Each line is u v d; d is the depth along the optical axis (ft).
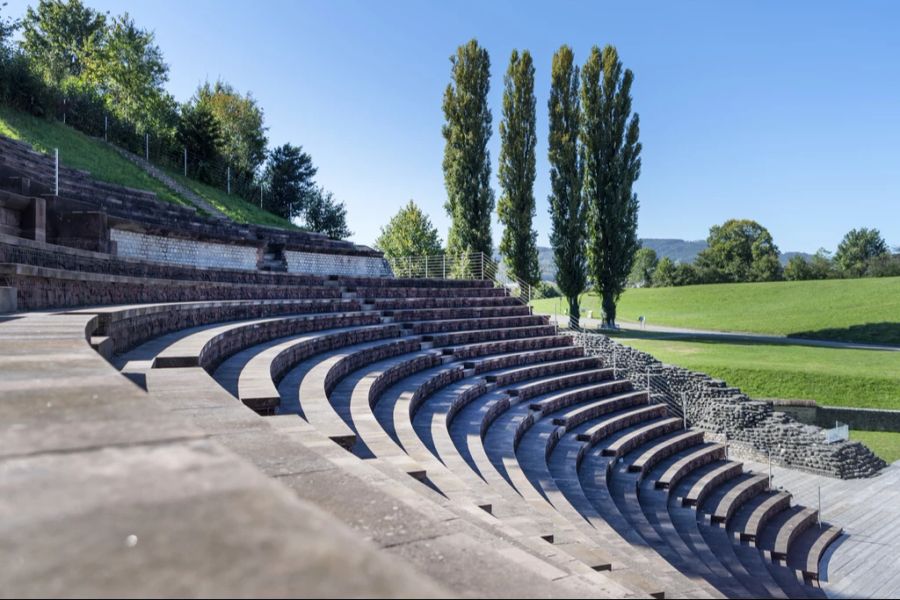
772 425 101.91
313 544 5.16
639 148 172.04
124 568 4.50
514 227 159.84
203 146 155.94
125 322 34.78
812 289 271.49
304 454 14.21
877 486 89.51
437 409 53.21
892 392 118.21
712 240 417.08
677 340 167.94
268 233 111.55
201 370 26.53
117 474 6.70
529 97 159.74
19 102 103.71
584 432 71.46
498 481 35.65
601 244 175.32
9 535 5.01
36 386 11.89
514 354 88.63
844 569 61.16
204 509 5.79
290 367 45.09
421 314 91.30
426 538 10.37
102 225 54.54
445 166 157.69
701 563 45.80
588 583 11.56
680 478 74.90
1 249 36.68
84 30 205.26
